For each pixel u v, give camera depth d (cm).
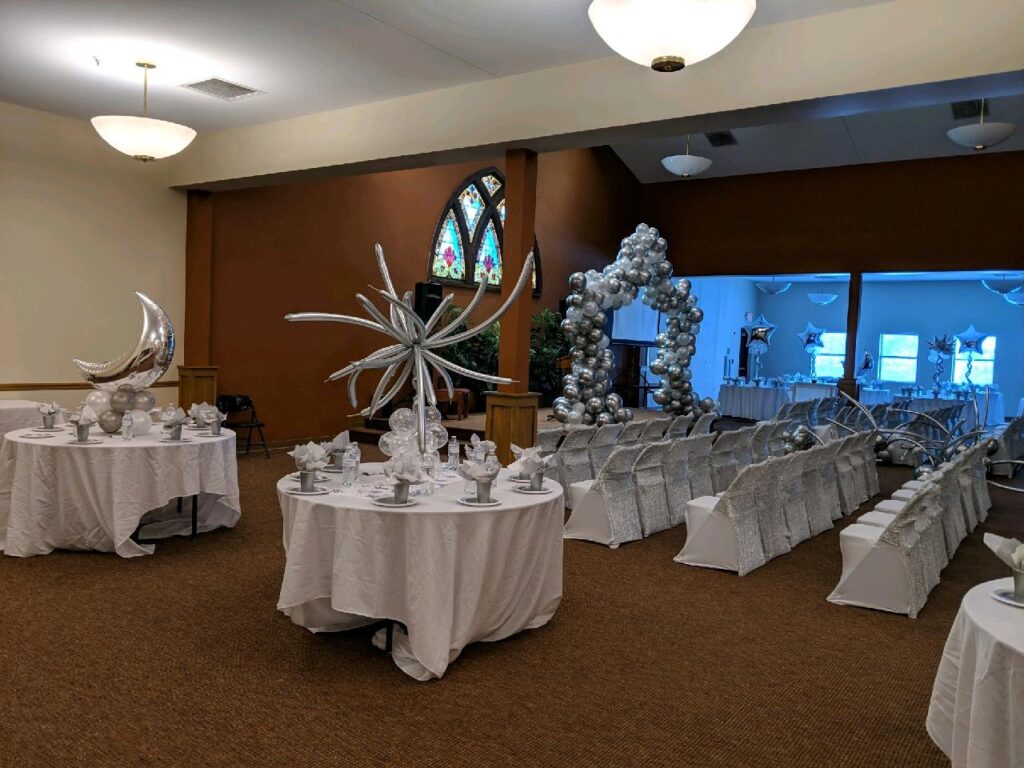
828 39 557
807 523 648
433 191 1267
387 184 1188
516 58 661
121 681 333
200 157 920
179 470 528
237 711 310
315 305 1096
